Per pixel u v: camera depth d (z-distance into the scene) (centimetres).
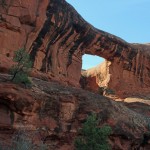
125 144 2889
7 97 2166
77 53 3862
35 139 2267
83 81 5478
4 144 2084
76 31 3675
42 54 3247
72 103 2595
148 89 4819
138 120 3152
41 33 3203
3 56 2725
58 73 3469
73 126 2581
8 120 2170
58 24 3353
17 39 2939
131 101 4356
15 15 2925
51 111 2438
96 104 2783
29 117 2272
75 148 2431
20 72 2409
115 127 2808
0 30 2809
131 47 4647
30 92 2314
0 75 2384
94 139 2389
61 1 3347
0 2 2839
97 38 4066
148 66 4900
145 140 3128
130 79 4700
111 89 4559
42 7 3144
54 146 2438
